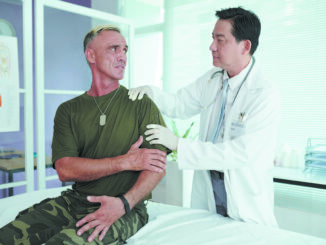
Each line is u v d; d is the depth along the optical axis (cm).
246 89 151
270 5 270
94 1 334
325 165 222
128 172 121
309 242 112
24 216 113
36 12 227
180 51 337
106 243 103
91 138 123
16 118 221
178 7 334
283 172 235
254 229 125
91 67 130
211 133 162
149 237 115
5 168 216
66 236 97
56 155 122
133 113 125
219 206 155
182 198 272
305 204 253
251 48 149
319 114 250
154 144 123
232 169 141
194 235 117
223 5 300
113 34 127
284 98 267
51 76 242
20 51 222
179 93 183
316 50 249
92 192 120
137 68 378
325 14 243
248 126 142
